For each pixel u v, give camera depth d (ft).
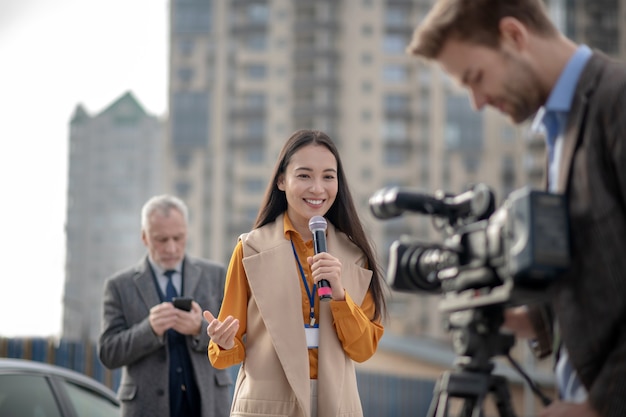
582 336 6.95
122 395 15.03
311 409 9.92
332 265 9.78
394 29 261.24
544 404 10.25
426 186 254.88
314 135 10.63
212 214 266.36
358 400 10.27
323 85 258.78
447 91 259.60
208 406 14.84
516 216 7.34
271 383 9.92
